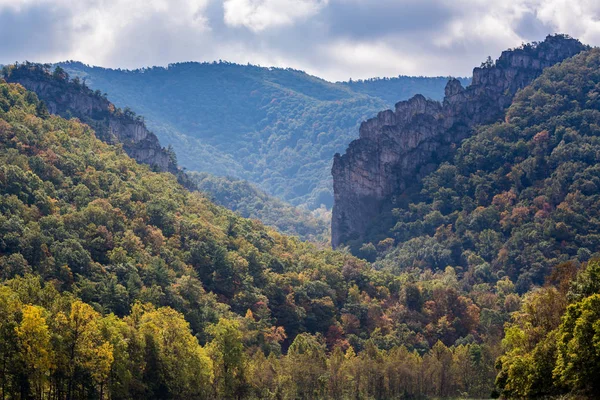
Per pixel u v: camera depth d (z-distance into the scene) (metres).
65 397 178.75
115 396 182.75
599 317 152.00
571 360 154.38
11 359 165.62
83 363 175.50
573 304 161.25
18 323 169.62
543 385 170.00
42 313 174.12
